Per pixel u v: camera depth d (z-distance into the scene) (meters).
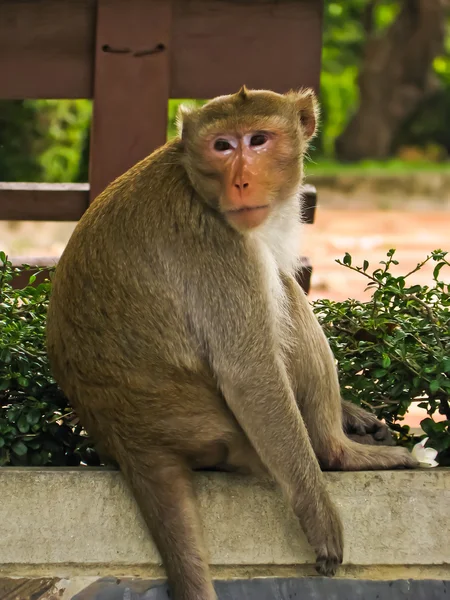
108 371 8.30
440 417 13.18
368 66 53.19
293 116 8.45
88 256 8.45
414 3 51.78
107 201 8.60
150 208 8.32
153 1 12.19
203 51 12.36
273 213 8.41
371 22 53.03
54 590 8.53
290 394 8.22
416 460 8.81
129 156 12.33
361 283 23.02
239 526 8.52
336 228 33.28
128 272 8.25
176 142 8.59
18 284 12.26
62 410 9.45
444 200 41.66
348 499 8.53
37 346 9.75
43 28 12.25
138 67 12.23
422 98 53.97
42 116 22.08
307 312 8.87
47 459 9.34
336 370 9.04
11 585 8.54
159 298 8.20
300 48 12.39
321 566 8.20
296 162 8.45
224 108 8.17
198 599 7.98
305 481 8.14
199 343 8.22
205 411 8.29
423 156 55.62
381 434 9.37
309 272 11.83
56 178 22.28
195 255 8.19
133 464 8.28
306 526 8.17
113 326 8.27
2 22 12.20
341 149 54.19
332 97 54.12
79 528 8.52
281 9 12.35
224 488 8.51
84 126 23.12
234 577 8.57
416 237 31.16
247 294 8.16
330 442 8.74
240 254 8.18
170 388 8.22
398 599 8.60
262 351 8.13
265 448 8.15
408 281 23.45
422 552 8.58
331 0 51.38
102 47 12.19
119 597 8.52
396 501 8.55
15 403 9.48
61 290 8.62
